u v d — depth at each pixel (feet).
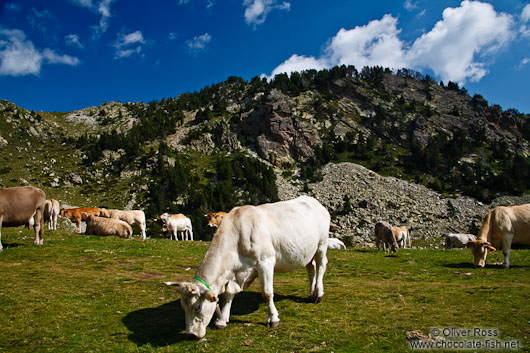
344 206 298.35
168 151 432.25
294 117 465.88
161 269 41.70
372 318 23.68
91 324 22.86
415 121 491.72
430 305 26.94
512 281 37.01
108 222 70.38
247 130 497.05
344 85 593.42
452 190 351.25
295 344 19.24
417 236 250.37
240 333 21.03
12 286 30.68
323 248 28.09
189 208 321.93
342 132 489.26
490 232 47.75
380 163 408.05
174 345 19.53
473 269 45.62
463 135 465.88
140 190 350.23
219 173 384.88
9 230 70.95
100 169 394.32
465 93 604.08
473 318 23.36
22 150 416.67
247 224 22.58
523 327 21.38
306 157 435.94
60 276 35.24
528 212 45.47
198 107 650.43
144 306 26.96
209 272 20.95
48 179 350.23
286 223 24.32
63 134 512.63
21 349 18.97
